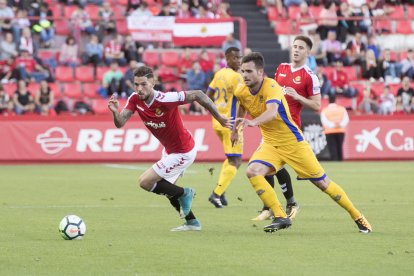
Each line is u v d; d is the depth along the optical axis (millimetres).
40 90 49875
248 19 59688
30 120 46719
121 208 25875
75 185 33969
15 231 20422
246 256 16562
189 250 17328
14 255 16734
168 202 27688
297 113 22297
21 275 14656
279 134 19922
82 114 50656
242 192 31438
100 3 57688
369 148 49625
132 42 53219
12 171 41531
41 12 54656
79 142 47094
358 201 27906
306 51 22312
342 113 48531
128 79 51750
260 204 27359
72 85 52688
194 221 20672
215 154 47719
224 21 53281
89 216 23734
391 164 46781
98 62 53500
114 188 32688
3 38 51781
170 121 19922
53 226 21422
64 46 53594
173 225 21703
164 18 53188
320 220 22781
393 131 49875
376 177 37906
